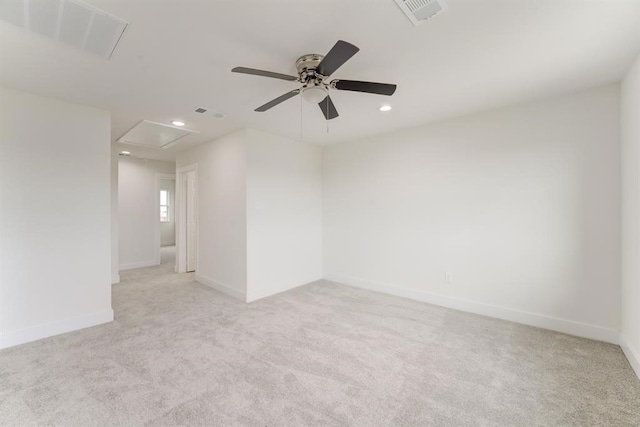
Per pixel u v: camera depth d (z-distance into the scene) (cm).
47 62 207
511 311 302
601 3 150
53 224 274
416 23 167
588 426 158
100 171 303
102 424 159
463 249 335
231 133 395
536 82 245
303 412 169
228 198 404
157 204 619
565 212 272
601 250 255
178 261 545
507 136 302
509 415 166
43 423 160
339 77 235
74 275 285
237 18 162
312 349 243
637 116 203
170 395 183
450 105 296
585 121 261
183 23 166
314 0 148
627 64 215
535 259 288
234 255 393
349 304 357
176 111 311
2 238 249
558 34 178
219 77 233
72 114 286
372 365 219
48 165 272
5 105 251
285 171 425
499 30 174
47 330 267
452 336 267
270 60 209
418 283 374
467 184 330
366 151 427
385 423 160
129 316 318
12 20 159
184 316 318
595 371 208
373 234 421
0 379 200
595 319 258
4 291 249
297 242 444
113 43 185
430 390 189
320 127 374
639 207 202
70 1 146
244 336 268
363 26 170
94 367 215
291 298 383
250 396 183
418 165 371
